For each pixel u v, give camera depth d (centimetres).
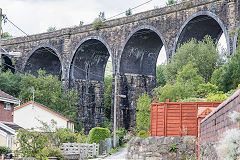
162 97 3525
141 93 5159
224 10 3859
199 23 4212
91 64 5956
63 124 4138
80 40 5753
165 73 3850
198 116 1639
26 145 2659
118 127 5078
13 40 6681
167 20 4531
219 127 1038
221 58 3688
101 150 3562
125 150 3734
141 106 4706
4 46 6775
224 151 842
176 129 2019
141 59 5159
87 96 5931
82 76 5912
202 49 3700
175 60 3809
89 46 5759
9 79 5775
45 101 5656
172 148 1884
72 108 5712
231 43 3662
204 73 3650
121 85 5106
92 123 5950
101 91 6053
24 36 6544
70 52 5894
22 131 2594
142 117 4672
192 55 3700
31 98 5478
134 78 5150
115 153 3550
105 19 5672
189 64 3534
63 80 5934
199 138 1619
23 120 4181
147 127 4512
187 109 1997
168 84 3584
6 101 3331
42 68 6556
